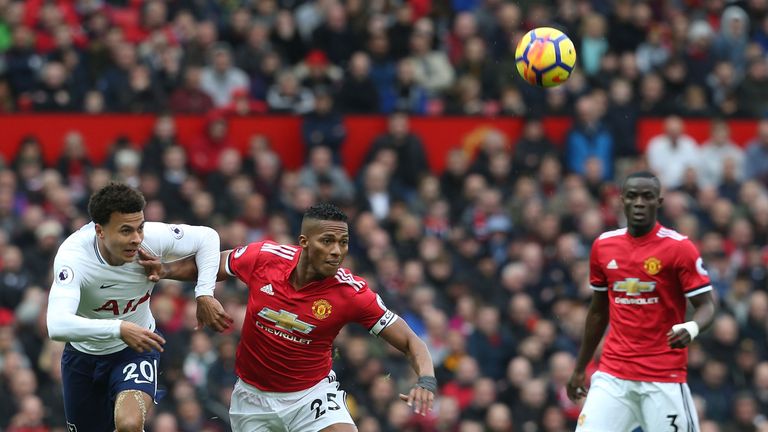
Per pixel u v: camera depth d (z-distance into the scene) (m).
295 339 14.60
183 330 24.59
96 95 30.84
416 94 33.09
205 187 29.48
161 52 31.78
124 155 29.08
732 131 34.16
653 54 35.25
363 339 24.31
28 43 30.77
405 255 28.53
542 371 25.42
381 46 33.06
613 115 32.56
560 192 30.56
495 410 23.92
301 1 34.69
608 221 30.59
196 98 31.19
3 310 25.36
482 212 29.64
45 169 29.58
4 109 30.53
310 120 31.61
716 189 32.12
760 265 29.92
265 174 29.88
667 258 15.76
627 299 16.02
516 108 32.62
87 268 14.28
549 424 24.27
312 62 33.28
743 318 28.41
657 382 15.89
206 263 14.70
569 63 17.66
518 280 27.81
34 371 24.58
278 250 14.64
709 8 37.00
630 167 32.44
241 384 15.11
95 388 15.40
